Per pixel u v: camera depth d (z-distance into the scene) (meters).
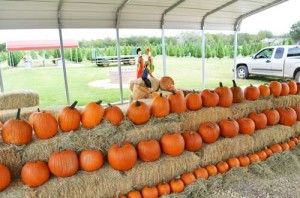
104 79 14.50
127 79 13.12
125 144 2.81
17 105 5.83
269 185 3.07
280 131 3.99
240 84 11.64
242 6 9.36
